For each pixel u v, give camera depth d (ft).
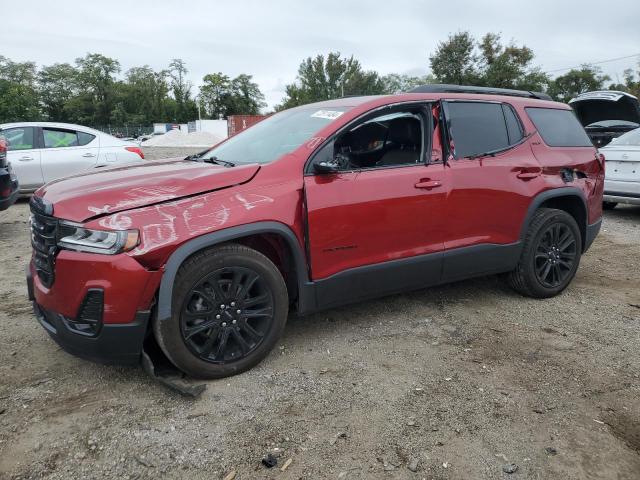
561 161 15.02
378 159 12.10
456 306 14.55
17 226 25.59
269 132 13.15
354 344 12.07
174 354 9.66
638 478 7.79
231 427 8.87
